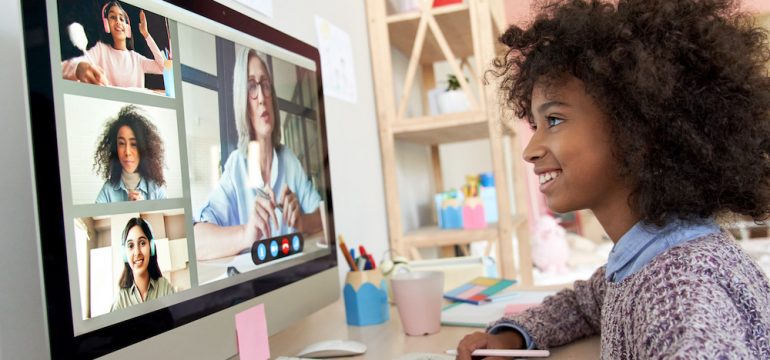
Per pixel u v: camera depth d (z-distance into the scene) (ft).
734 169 1.81
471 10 5.66
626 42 1.81
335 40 4.99
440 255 7.77
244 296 2.36
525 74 2.27
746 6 2.24
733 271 1.60
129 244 1.83
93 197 1.72
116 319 1.75
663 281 1.60
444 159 10.25
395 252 5.80
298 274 2.81
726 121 1.79
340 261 4.57
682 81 1.77
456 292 3.79
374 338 3.01
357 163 5.25
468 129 6.10
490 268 4.50
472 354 2.44
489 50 5.63
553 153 1.96
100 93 1.78
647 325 1.54
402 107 5.85
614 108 1.84
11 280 2.08
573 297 2.82
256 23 2.66
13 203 2.12
